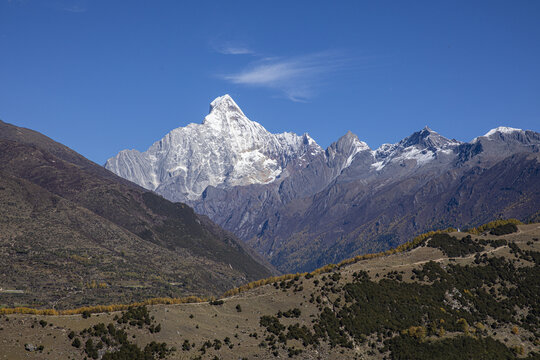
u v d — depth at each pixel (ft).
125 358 560.61
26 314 608.19
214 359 589.73
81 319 601.62
